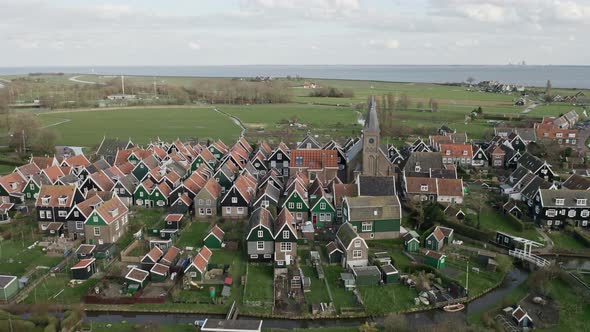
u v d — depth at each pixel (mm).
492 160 150125
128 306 66500
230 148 160000
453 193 109688
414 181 112062
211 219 101500
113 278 73688
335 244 82562
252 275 76188
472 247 87875
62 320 61344
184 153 148875
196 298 68250
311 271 77500
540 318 64438
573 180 110312
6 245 87000
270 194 101312
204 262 75125
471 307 68188
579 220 95625
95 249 81438
